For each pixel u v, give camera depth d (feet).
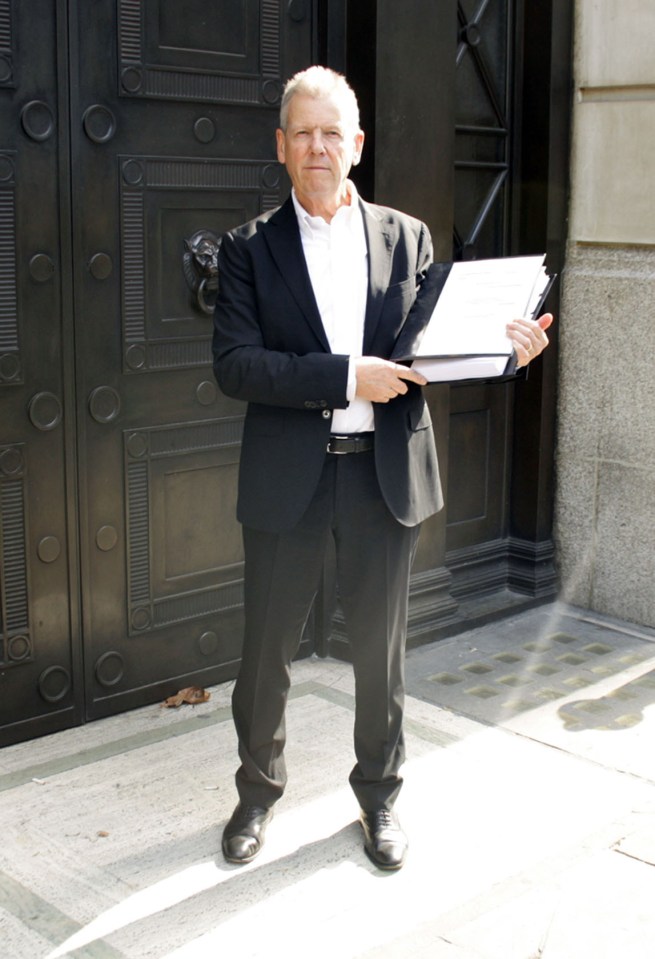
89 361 11.24
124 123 11.10
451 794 10.50
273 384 8.28
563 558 15.67
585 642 14.40
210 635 12.79
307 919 8.60
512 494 15.70
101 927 8.51
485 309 8.27
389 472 8.63
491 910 8.70
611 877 9.15
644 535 14.76
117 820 10.03
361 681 9.23
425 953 8.18
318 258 8.60
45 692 11.48
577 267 14.90
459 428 15.01
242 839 9.36
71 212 10.85
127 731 11.75
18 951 8.23
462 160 14.40
